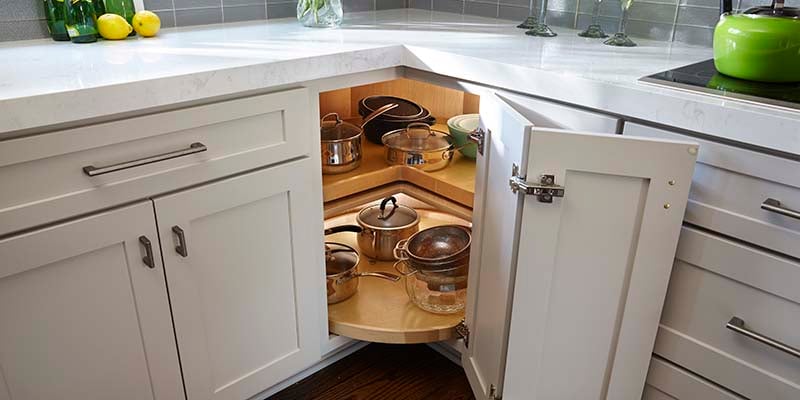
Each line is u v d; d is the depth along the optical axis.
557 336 1.22
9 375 1.04
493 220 1.28
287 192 1.33
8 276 0.98
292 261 1.40
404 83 2.10
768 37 1.07
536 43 1.53
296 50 1.32
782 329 1.03
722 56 1.15
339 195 1.62
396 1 2.17
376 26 1.74
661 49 1.51
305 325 1.50
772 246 1.01
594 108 1.16
